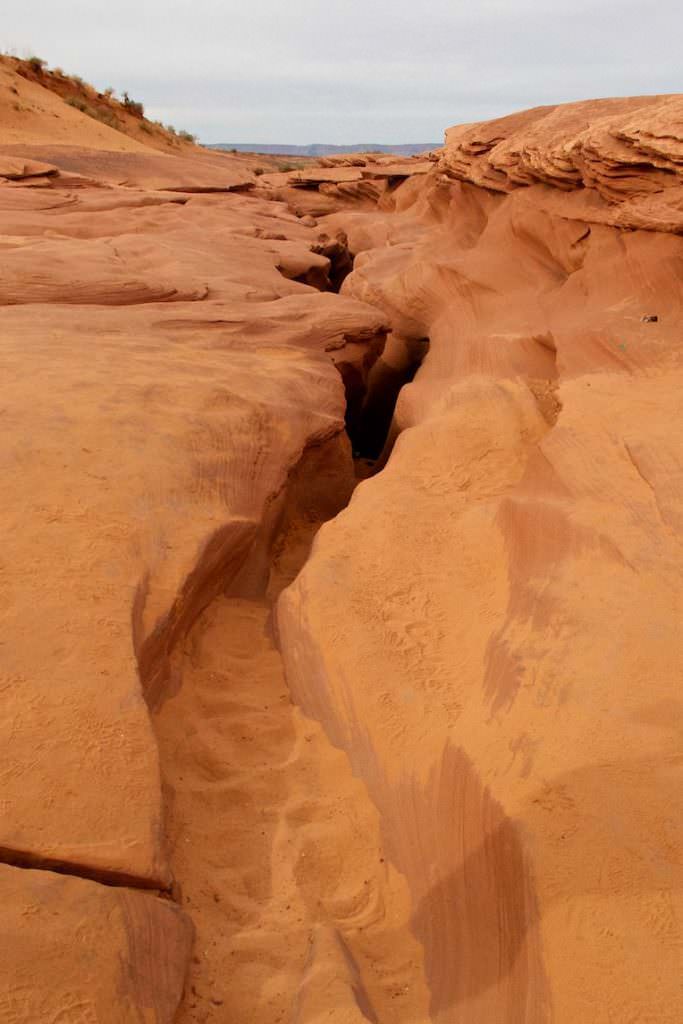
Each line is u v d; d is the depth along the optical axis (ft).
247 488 19.97
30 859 9.93
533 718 11.89
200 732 14.30
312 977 9.83
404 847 12.08
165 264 41.24
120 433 19.39
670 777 10.33
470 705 13.17
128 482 17.42
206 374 25.32
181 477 18.37
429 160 93.61
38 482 16.63
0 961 8.58
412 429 25.02
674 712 11.32
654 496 16.83
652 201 29.14
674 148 27.53
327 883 11.95
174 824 12.32
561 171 34.76
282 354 30.81
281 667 16.46
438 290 40.83
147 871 10.19
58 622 13.15
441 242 50.03
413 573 17.28
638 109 33.96
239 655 16.74
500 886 10.19
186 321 31.60
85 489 16.80
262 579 20.22
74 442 18.49
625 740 10.97
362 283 47.88
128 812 10.68
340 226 75.97
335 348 34.35
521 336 30.27
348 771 13.61
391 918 11.47
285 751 14.21
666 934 8.77
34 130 106.83
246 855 12.17
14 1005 8.30
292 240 60.54
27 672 12.12
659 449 18.58
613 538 15.28
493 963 9.89
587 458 18.88
